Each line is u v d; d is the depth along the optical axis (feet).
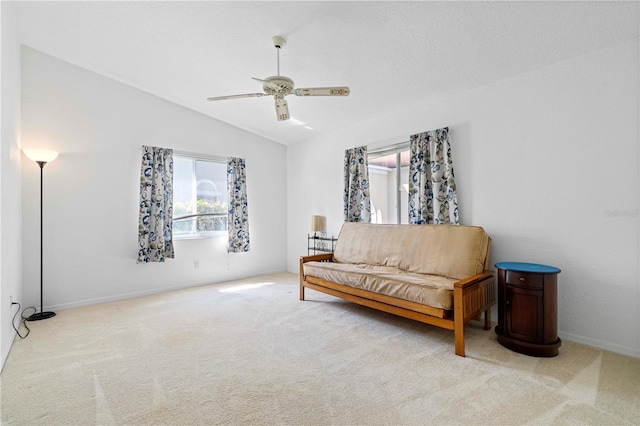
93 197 11.55
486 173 9.59
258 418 4.90
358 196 13.70
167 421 4.83
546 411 5.03
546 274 6.97
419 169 11.07
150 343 7.82
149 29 8.93
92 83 11.59
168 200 13.09
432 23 7.26
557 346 6.97
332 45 8.52
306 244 16.71
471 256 8.93
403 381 5.99
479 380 6.01
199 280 14.37
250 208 16.40
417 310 7.93
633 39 7.00
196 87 12.16
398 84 10.17
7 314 7.39
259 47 9.07
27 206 10.23
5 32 7.48
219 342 7.88
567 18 6.61
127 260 12.28
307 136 16.29
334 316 9.95
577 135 7.83
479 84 9.69
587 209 7.70
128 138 12.40
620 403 5.23
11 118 8.27
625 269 7.16
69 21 8.85
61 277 10.86
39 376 6.19
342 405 5.24
